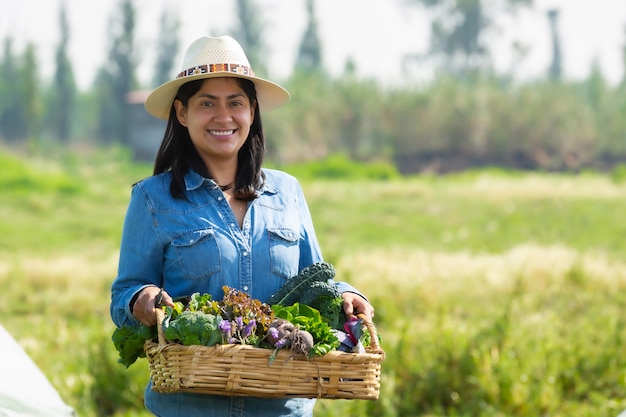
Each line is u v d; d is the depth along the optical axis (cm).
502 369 727
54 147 6500
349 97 4212
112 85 7294
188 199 362
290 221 374
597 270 1327
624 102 4612
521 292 1191
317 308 357
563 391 751
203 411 348
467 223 2212
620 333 810
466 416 694
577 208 2306
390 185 2945
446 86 4262
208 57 365
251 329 329
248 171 375
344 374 331
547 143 4175
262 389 323
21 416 398
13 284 1339
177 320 323
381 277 1287
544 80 4525
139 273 360
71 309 1183
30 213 2397
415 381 759
